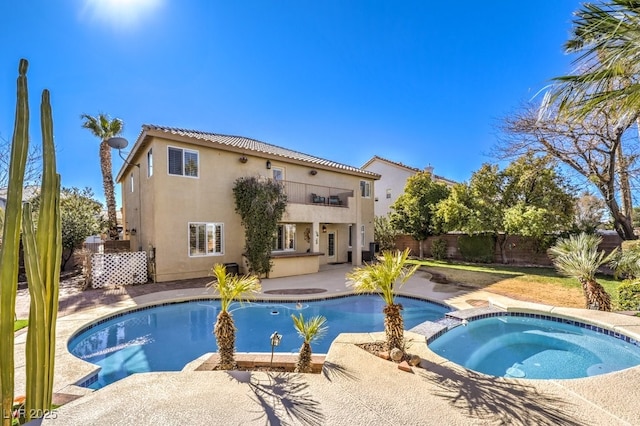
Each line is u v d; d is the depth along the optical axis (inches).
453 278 508.4
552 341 264.1
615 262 340.5
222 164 542.6
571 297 375.9
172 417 126.5
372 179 815.7
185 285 454.3
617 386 151.5
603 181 504.7
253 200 520.1
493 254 692.1
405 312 360.2
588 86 148.5
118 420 124.1
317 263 597.3
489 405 135.6
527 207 614.2
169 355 251.3
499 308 320.5
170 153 488.4
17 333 247.4
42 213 103.8
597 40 140.7
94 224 699.4
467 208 693.9
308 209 596.4
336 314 357.4
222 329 193.8
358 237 685.9
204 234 520.7
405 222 838.5
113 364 234.4
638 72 139.9
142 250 550.9
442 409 132.5
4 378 90.0
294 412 130.3
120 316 327.9
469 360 232.5
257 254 516.7
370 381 157.6
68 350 230.8
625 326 248.8
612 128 436.1
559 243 353.4
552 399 140.3
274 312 360.8
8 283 90.8
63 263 624.4
